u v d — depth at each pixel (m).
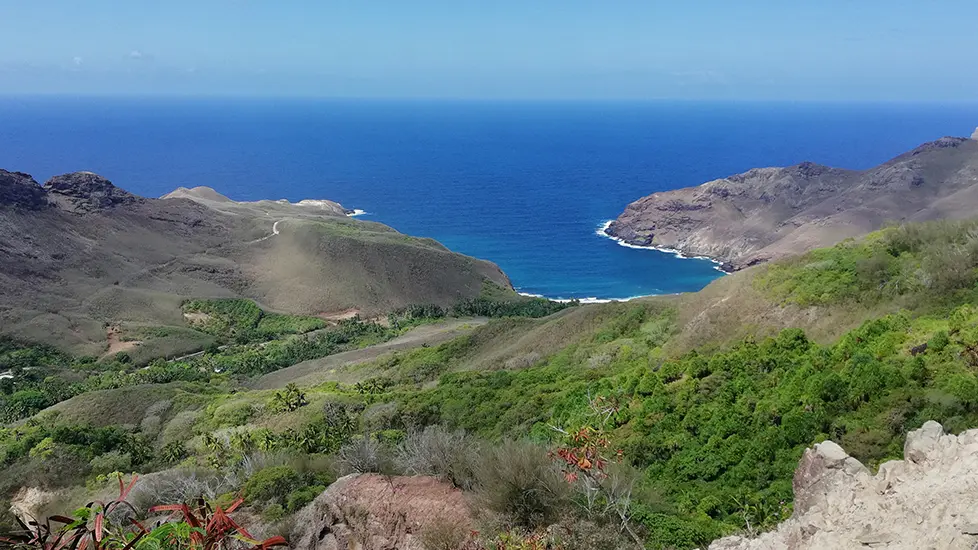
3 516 24.92
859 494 9.57
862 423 18.86
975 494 7.78
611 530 11.27
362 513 13.54
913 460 9.52
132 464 42.50
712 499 17.48
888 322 24.89
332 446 32.88
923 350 21.47
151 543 5.08
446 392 43.62
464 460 13.95
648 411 26.03
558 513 11.55
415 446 16.16
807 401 21.17
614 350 45.59
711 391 26.09
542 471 11.94
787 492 17.33
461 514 12.42
